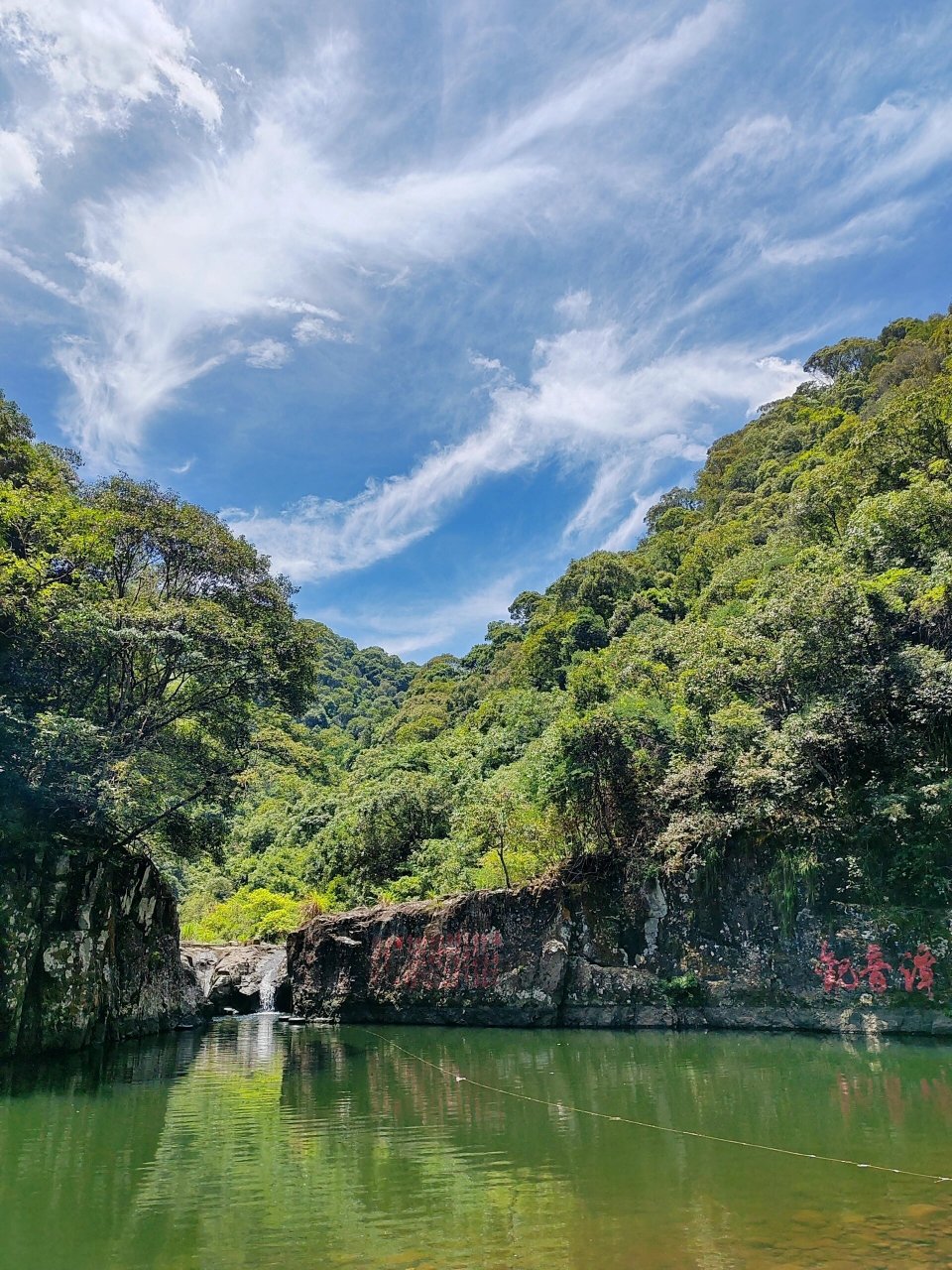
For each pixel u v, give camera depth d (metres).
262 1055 18.70
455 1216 7.63
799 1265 6.27
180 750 22.61
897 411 33.00
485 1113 11.99
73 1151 10.30
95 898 20.09
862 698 19.94
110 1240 7.27
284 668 24.25
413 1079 15.15
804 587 22.61
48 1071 16.28
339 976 27.02
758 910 20.88
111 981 21.08
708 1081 13.77
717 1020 20.58
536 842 26.73
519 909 24.34
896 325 83.25
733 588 44.66
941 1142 9.65
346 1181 8.86
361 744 88.19
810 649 21.64
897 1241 6.71
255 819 62.03
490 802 28.20
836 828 19.92
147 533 22.58
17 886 17.53
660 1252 6.63
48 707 20.59
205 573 23.64
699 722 24.16
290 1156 9.92
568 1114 11.75
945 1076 13.61
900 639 20.95
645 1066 15.59
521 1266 6.45
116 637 19.23
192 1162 9.73
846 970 19.02
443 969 25.03
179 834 24.89
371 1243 7.04
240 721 23.56
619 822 24.44
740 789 21.23
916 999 17.97
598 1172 8.91
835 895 19.78
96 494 22.91
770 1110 11.49
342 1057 18.25
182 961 28.89
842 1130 10.31
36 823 18.39
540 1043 19.66
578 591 69.19
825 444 61.06
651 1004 21.59
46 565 19.41
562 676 60.38
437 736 68.56
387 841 39.16
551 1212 7.66
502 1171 9.06
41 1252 7.04
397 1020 25.55
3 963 16.91
